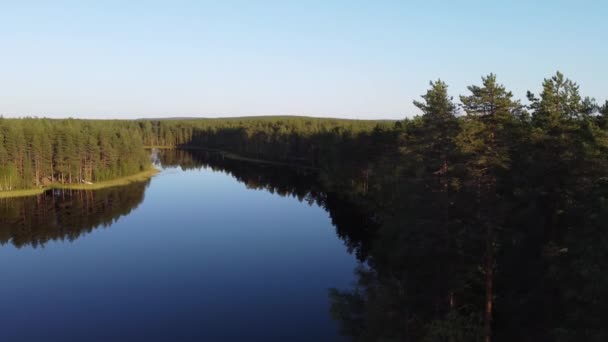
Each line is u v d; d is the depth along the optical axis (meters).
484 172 20.64
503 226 21.72
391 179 41.75
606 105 24.16
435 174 22.77
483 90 20.62
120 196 88.56
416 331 23.80
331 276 43.66
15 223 65.94
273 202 81.81
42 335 32.69
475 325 21.02
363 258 48.78
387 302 25.98
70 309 36.97
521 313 21.33
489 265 20.78
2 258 50.12
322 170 106.50
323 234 58.84
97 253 51.75
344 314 30.52
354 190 77.25
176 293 40.06
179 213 73.06
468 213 21.02
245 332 32.66
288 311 36.16
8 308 37.16
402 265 27.50
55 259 49.75
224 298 38.84
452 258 22.06
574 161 20.77
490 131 20.72
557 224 21.58
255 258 49.50
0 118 112.94
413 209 22.97
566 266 18.42
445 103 23.45
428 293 23.77
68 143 100.69
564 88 22.86
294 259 48.91
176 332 32.66
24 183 92.81
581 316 16.47
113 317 35.41
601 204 17.42
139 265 47.53
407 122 60.09
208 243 55.53
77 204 80.25
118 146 116.88
